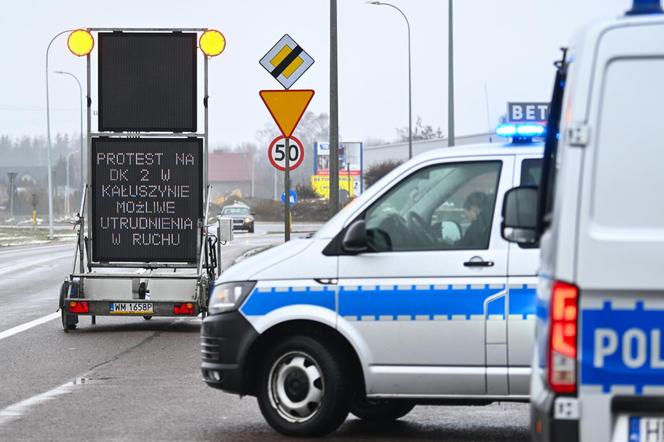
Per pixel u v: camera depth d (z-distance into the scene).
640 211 12.08
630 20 12.14
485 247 20.20
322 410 20.81
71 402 25.38
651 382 12.09
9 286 63.47
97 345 36.06
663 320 12.06
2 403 25.28
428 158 20.80
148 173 41.22
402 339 20.30
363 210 20.84
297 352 21.00
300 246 21.16
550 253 12.62
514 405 25.52
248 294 21.06
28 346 35.84
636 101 12.11
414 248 20.50
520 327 19.84
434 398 20.22
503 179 20.39
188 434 21.66
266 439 21.09
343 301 20.59
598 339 12.13
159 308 39.47
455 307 20.09
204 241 40.19
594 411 12.16
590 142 12.14
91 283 39.88
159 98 41.12
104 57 41.12
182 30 40.91
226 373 21.16
